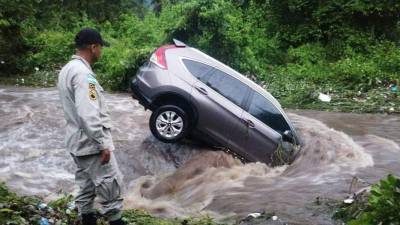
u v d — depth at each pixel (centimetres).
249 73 1894
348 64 1914
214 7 1833
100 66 1828
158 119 884
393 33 2384
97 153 415
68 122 418
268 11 2403
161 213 676
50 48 1948
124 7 2606
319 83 1858
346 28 2272
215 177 802
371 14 2352
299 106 1550
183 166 848
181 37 1881
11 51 1850
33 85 1619
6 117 1041
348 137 1068
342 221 590
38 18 2378
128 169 858
